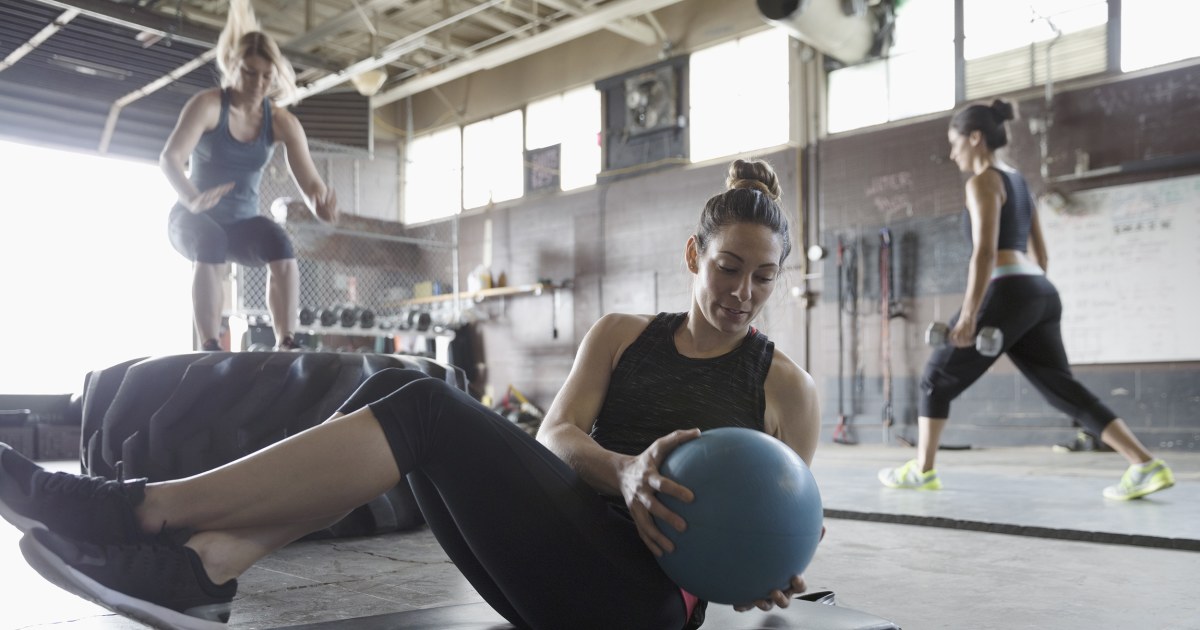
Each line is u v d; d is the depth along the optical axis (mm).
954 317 3578
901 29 7793
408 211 11688
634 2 8492
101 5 5789
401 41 7910
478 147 11125
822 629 1289
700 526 1021
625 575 1124
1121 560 2213
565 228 10141
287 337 3078
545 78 10461
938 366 3600
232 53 2975
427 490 1229
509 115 10844
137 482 1040
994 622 1574
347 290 10094
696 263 1285
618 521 1149
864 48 7816
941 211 7523
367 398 1152
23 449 6480
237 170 3023
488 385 10758
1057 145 6965
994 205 3365
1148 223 6531
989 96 7324
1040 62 7090
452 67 10258
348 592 1803
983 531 2688
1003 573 2051
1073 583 1934
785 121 8508
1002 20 7281
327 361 2510
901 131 7754
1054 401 3434
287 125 3082
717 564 1022
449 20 8148
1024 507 3064
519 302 10516
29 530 985
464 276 11094
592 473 1170
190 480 1051
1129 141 6652
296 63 7316
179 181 2807
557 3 8914
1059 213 6914
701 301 1220
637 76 9523
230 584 1077
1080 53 6910
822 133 8234
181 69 7211
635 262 9500
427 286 10734
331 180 9484
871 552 2338
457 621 1382
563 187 10289
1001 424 7113
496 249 10797
